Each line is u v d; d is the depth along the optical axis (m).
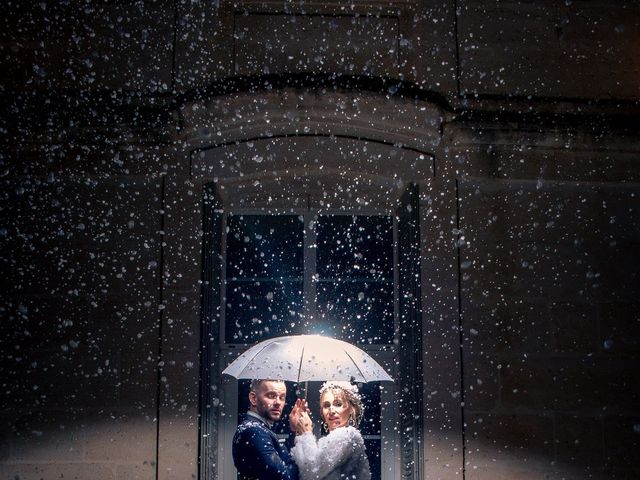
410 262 4.79
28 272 4.68
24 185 4.76
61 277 4.68
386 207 5.13
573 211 4.91
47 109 4.80
